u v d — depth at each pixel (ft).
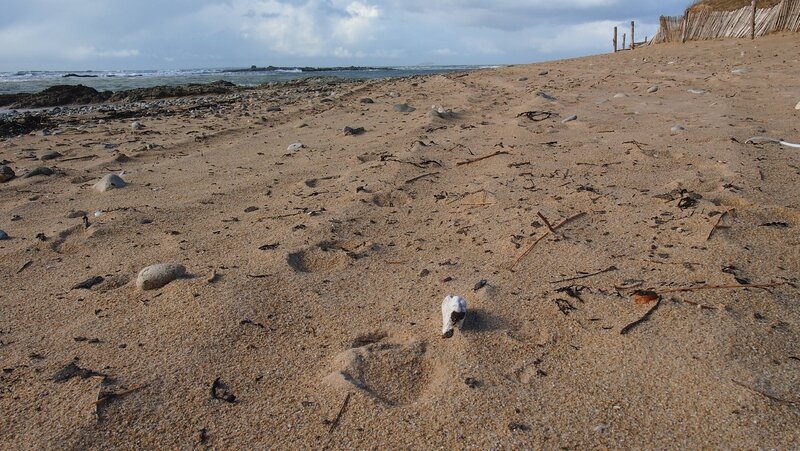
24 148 22.04
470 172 14.14
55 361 6.84
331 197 12.75
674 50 47.09
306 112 28.17
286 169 15.84
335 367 6.56
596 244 9.37
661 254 8.81
